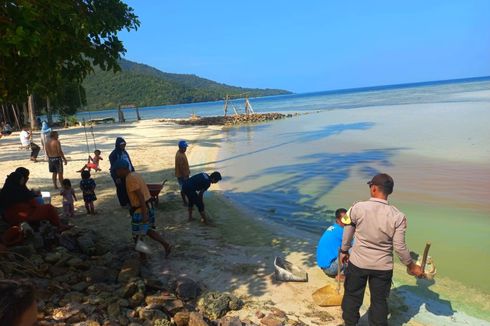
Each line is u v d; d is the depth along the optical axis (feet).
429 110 132.16
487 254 24.03
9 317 4.91
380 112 145.28
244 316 17.72
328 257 21.15
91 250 22.62
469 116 101.30
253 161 59.31
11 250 19.86
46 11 17.52
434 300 19.29
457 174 42.93
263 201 37.83
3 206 23.84
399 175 44.29
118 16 23.32
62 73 23.13
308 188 41.83
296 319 17.62
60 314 15.02
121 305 16.51
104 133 110.52
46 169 51.62
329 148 67.62
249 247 26.11
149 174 50.01
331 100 353.92
